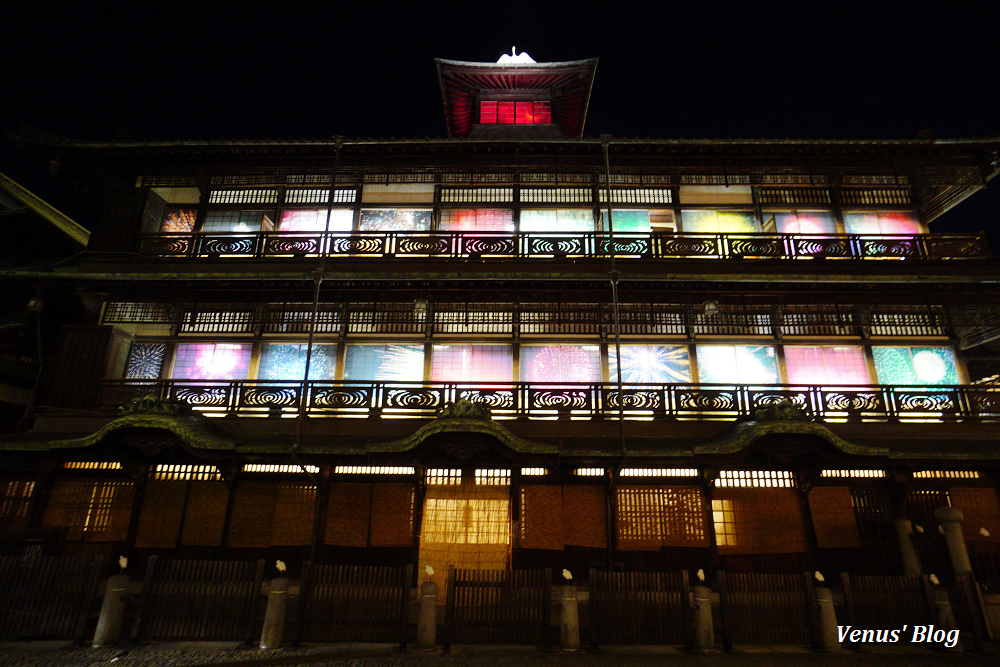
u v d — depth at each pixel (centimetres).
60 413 1497
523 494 1421
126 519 1420
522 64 2308
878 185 1831
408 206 1856
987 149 1730
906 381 1623
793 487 1434
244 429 1473
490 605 988
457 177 1872
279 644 953
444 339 1652
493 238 1697
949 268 1647
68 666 838
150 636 959
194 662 867
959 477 1454
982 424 1487
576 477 1427
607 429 1459
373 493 1430
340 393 1495
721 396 1509
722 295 1639
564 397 1488
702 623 980
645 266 1661
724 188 1895
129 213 1753
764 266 1658
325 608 977
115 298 1666
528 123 2431
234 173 1827
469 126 2652
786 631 986
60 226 2125
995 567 1282
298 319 1678
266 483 1445
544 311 1666
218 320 1677
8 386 1738
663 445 1377
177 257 1694
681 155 1791
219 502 1430
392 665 877
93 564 980
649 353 1642
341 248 1725
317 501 1400
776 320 1666
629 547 1373
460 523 1402
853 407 1484
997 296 1630
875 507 1424
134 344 1655
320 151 1789
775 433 1266
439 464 1377
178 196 1898
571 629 973
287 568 1377
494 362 1636
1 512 1439
